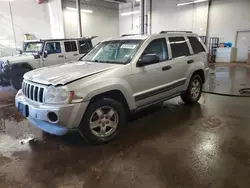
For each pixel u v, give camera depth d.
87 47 8.00
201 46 4.68
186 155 2.55
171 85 3.77
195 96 4.63
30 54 6.80
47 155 2.63
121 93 2.93
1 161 2.51
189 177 2.14
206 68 4.75
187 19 15.19
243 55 13.74
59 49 7.13
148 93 3.32
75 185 2.07
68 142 2.98
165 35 3.77
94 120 2.74
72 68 3.04
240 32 13.47
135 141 2.94
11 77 6.20
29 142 3.01
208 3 14.00
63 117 2.39
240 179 2.09
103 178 2.16
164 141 2.93
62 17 13.34
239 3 13.05
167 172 2.23
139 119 3.79
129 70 2.98
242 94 5.45
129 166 2.35
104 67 2.94
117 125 2.96
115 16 18.39
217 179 2.10
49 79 2.58
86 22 15.77
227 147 2.72
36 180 2.15
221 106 4.48
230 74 8.82
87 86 2.51
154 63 3.37
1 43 11.78
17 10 11.95
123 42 3.57
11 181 2.14
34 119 2.82
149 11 17.09
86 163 2.44
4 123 3.78
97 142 2.80
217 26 14.20
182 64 3.96
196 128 3.34
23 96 3.01
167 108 4.39
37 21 12.84
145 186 2.03
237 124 3.48
